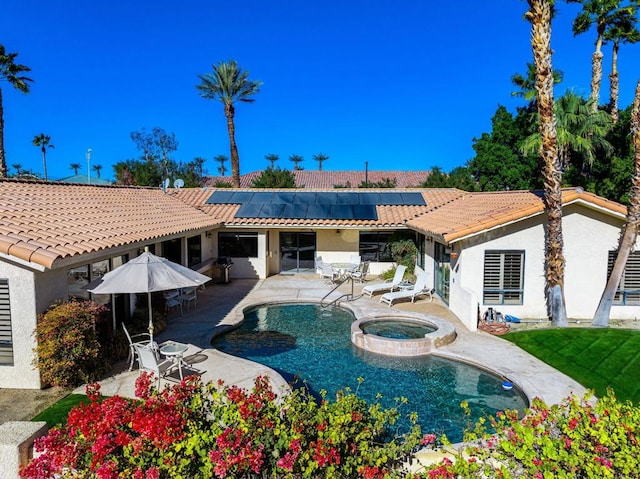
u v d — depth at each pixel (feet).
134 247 47.78
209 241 84.99
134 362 41.11
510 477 17.33
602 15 102.22
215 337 51.39
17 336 34.91
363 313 59.98
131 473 18.60
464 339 49.03
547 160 49.93
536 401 21.45
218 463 17.79
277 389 35.27
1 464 21.98
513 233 55.16
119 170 188.75
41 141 212.23
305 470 19.06
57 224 42.19
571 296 55.77
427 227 67.46
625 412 20.10
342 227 83.25
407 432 31.09
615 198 83.97
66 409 31.50
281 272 92.07
